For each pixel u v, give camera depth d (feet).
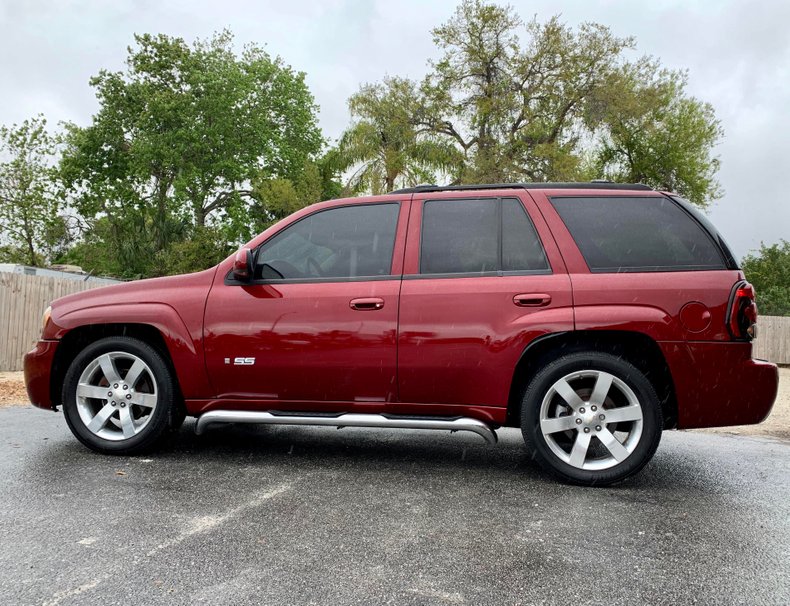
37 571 8.66
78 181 126.00
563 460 13.55
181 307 15.08
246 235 127.54
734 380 13.09
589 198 14.42
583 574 8.87
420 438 18.63
